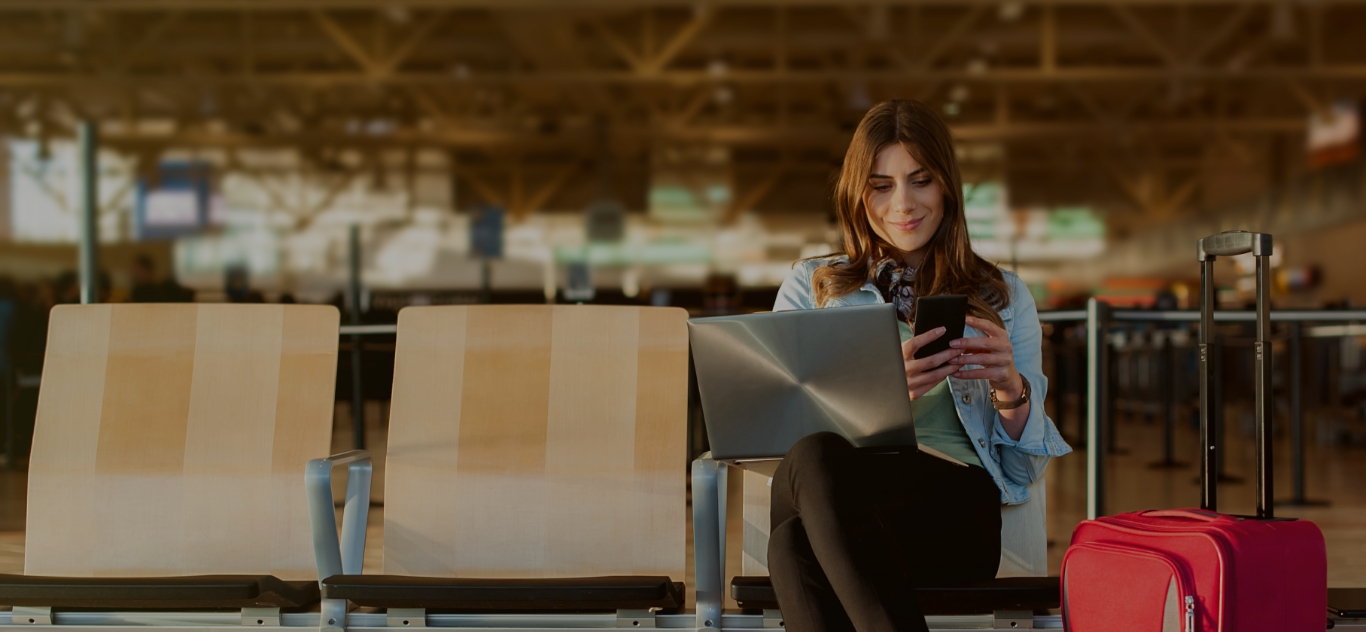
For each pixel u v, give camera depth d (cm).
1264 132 1791
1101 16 1495
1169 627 136
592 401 193
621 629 165
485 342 196
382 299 678
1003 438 173
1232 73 1499
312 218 1997
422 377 194
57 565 190
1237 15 1416
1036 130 1811
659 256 2162
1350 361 732
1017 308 180
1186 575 135
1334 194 1494
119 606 169
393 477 190
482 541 188
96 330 199
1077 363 704
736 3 1386
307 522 190
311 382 196
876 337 147
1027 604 151
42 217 1633
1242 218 1809
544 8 1412
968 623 169
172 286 616
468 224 2058
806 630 133
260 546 190
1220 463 491
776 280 2164
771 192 2172
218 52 1559
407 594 156
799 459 141
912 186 172
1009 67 1664
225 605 166
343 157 1997
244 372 197
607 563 187
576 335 196
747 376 152
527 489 189
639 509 189
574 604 158
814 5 1453
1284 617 137
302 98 1791
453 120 1895
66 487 193
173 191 1884
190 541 191
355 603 169
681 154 2138
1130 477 492
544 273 2089
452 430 192
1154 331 793
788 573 137
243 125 1850
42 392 196
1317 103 1574
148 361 198
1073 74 1529
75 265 1638
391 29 1591
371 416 922
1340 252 1477
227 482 192
